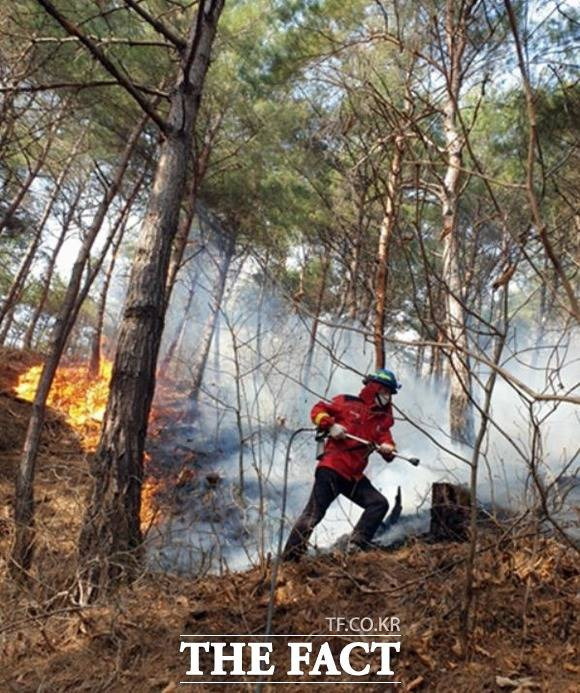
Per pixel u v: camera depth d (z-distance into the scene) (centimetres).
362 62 681
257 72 1068
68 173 1591
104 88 966
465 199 786
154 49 942
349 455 438
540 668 270
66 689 298
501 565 329
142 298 470
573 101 379
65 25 463
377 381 458
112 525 420
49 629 345
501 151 907
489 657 279
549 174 229
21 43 795
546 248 161
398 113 327
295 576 362
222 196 1376
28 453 495
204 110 1155
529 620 298
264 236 1500
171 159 502
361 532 424
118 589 379
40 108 938
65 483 554
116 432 445
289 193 1321
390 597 328
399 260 590
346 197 672
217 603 347
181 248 1098
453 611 304
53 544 445
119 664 305
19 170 1473
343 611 323
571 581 322
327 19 967
